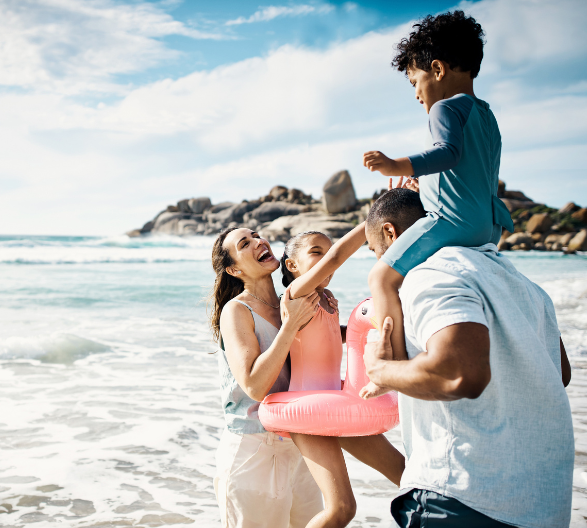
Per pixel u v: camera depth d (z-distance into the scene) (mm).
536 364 1467
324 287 2393
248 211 70625
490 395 1467
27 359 6164
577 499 2961
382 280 1697
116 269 18906
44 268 18656
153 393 5090
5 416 4406
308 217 56906
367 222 1940
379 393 1744
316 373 2244
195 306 10312
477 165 1748
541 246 45281
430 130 1817
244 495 2209
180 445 3896
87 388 5203
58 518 2877
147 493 3186
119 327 8109
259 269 2467
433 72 1934
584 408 4441
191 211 75438
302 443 2053
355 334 2084
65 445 3854
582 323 8578
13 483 3264
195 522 2857
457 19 1916
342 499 1936
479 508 1426
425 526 1498
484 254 1647
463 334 1358
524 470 1438
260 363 2045
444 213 1720
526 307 1572
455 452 1473
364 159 1701
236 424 2285
